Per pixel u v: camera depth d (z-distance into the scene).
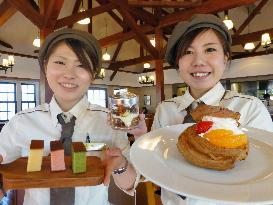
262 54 11.24
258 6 9.15
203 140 0.82
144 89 16.36
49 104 1.27
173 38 1.15
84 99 1.27
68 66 1.09
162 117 1.30
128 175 1.07
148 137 0.95
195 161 0.80
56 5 5.09
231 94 1.23
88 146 1.16
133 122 1.10
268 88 11.50
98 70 1.20
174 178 0.66
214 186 0.63
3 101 11.20
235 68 12.22
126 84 15.50
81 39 1.08
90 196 1.10
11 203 1.37
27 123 1.22
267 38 7.86
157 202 1.46
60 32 1.08
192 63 1.11
